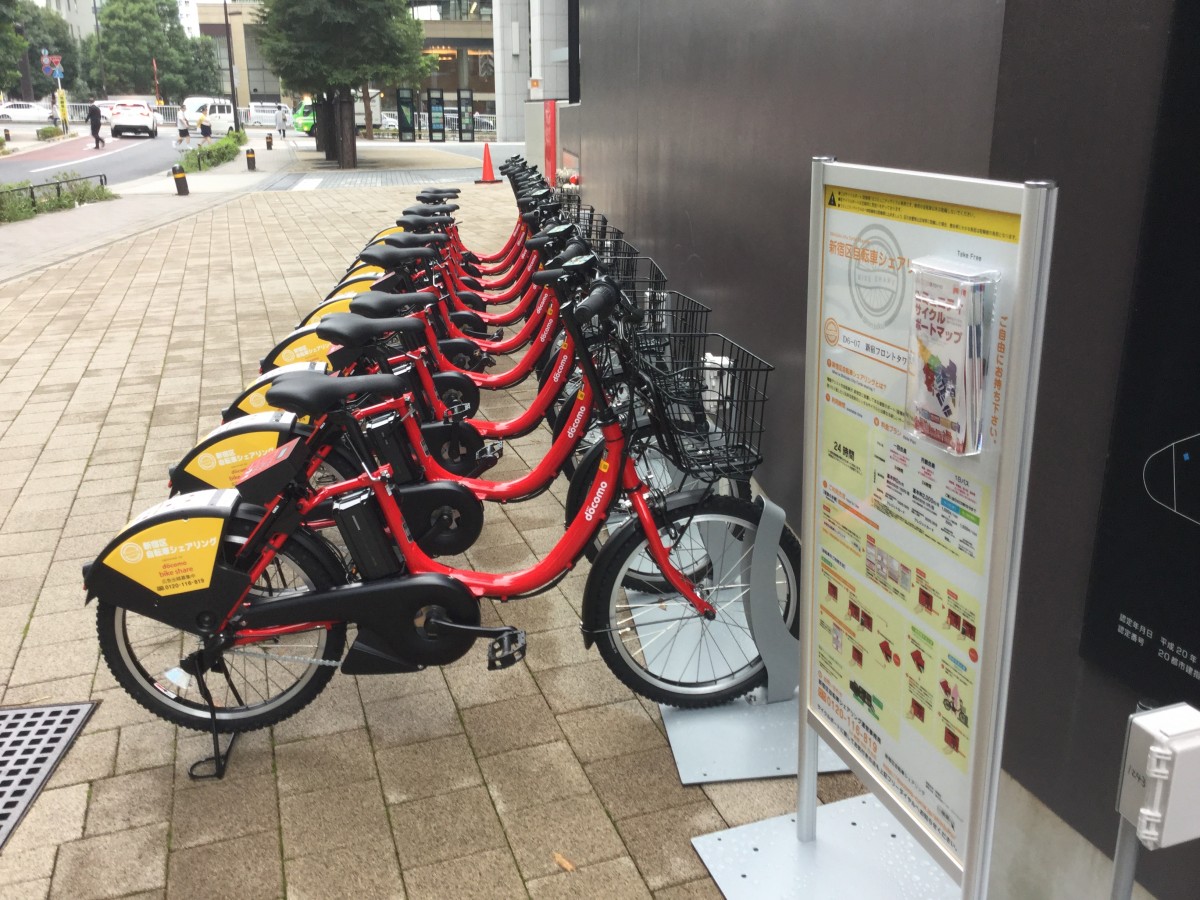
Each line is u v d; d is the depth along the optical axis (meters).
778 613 2.81
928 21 2.39
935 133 2.37
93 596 2.62
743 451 2.71
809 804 2.30
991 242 1.42
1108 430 1.72
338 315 3.01
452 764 2.68
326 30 25.73
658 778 2.61
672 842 2.38
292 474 2.57
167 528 2.58
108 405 5.90
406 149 34.25
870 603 1.88
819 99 3.05
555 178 11.32
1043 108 1.82
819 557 2.04
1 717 2.91
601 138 7.26
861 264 1.75
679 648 3.12
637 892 2.23
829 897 2.18
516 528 4.13
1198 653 1.57
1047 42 1.80
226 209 16.44
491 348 4.95
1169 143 1.53
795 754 2.68
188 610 2.61
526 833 2.42
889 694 1.87
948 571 1.63
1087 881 1.91
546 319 4.70
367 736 2.81
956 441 1.50
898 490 1.74
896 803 1.89
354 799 2.55
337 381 2.57
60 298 9.24
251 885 2.27
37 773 2.66
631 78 6.01
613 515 3.60
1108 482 1.71
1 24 39.88
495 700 2.97
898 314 1.66
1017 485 1.44
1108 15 1.65
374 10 25.66
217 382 6.36
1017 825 2.10
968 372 1.46
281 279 10.04
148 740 2.82
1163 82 1.53
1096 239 1.71
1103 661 1.77
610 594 2.74
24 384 6.36
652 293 3.89
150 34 81.69
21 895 2.25
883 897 2.17
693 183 4.53
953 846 1.74
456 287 5.80
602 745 2.75
